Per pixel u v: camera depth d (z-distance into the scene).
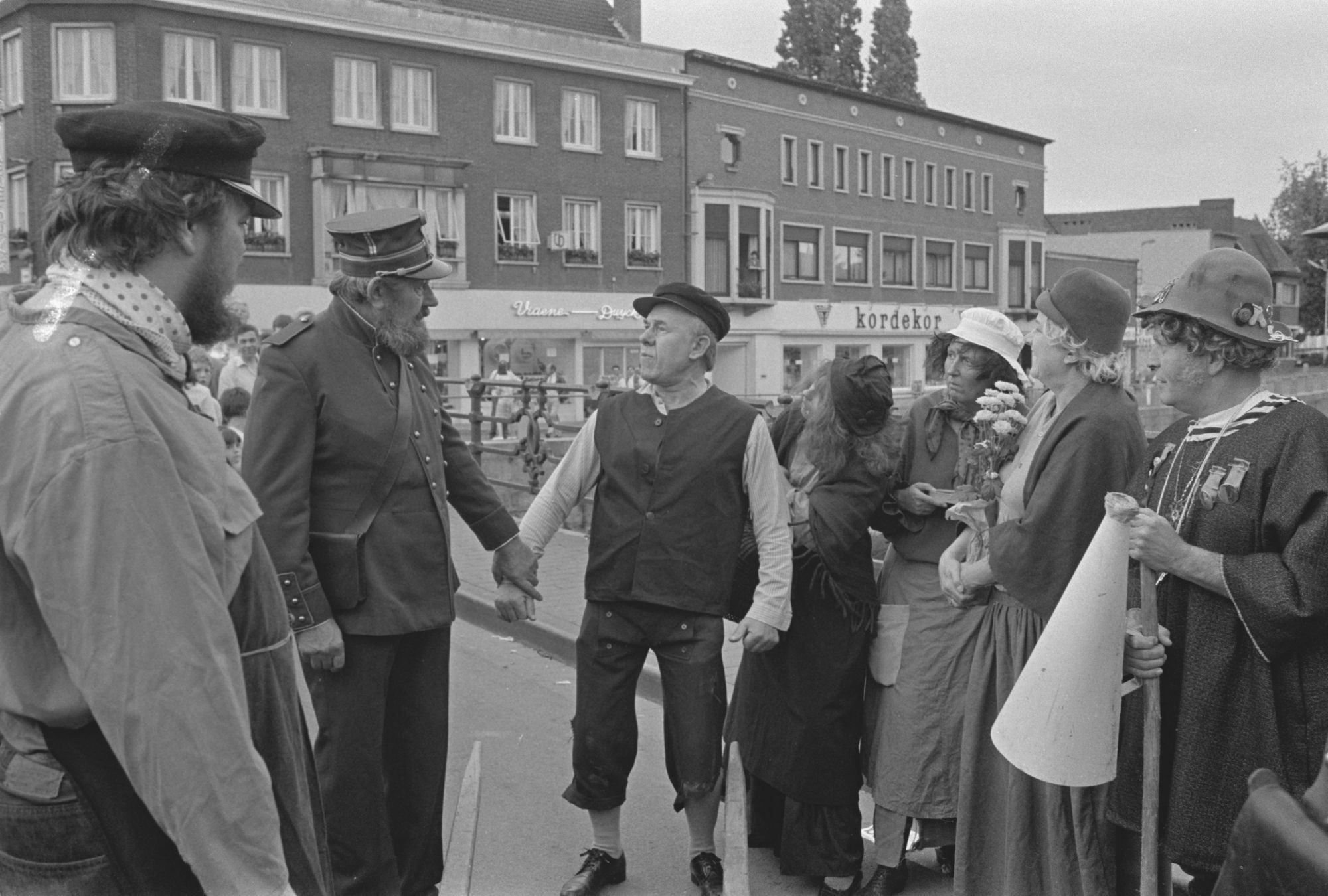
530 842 4.19
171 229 1.75
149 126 1.73
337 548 3.07
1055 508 2.92
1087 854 2.88
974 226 47.91
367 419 3.12
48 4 25.17
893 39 55.06
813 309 41.00
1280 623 2.36
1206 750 2.51
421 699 3.31
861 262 43.12
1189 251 59.12
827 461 3.53
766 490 3.57
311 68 28.02
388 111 29.39
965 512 3.25
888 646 3.57
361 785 3.11
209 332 1.89
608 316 34.28
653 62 34.97
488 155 31.45
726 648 6.26
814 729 3.50
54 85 25.36
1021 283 50.28
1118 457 2.93
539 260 32.84
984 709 3.21
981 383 3.48
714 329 3.60
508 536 3.63
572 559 8.82
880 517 3.60
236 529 1.77
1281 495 2.45
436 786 3.36
